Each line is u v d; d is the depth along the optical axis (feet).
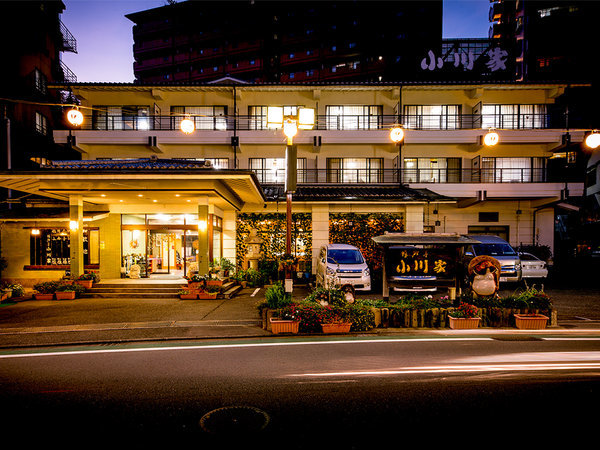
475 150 69.05
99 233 52.54
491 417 14.08
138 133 65.77
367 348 23.13
